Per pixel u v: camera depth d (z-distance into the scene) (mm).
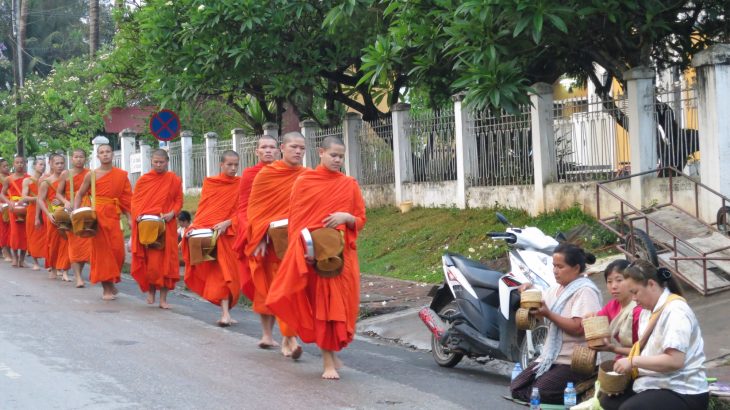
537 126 13750
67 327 10047
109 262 12430
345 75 18281
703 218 11469
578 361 6270
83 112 27078
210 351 8914
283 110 20328
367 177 18281
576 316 6512
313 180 7789
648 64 13227
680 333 5215
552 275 7516
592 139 13195
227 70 16797
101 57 25812
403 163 16984
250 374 7867
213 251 10656
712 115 11219
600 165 13102
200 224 10797
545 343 6723
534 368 6727
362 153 18344
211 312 11859
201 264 10750
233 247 9531
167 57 17094
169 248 11953
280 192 8844
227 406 6699
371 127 18047
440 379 7887
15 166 18078
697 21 13953
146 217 11703
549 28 12203
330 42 17266
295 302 7750
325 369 7801
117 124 33250
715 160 11219
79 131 29203
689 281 9812
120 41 21922
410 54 14086
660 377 5328
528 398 6734
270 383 7527
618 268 5938
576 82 16984
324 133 19203
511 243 7949
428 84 15977
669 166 11500
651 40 12828
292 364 8383
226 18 15828
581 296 6539
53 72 32875
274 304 7742
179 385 7352
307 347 9383
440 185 16047
